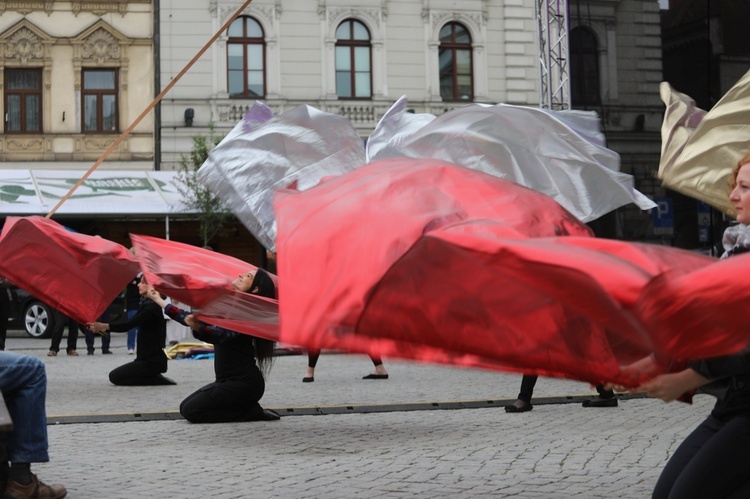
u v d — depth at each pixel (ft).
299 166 40.50
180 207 107.14
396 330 16.49
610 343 15.87
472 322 16.29
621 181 32.68
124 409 42.01
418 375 57.67
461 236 15.40
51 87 120.37
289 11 122.01
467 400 43.68
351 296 16.52
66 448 31.83
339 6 122.72
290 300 17.02
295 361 70.69
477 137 32.76
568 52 80.89
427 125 33.53
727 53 79.25
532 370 16.29
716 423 16.06
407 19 124.57
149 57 121.19
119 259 40.68
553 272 14.30
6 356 22.53
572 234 18.13
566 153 32.55
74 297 42.14
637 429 34.94
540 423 36.83
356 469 27.76
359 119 123.54
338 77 123.54
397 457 29.73
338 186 18.85
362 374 58.75
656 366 15.64
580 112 33.50
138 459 29.68
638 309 13.48
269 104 121.49
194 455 30.37
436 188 18.54
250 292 34.09
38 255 40.96
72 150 120.57
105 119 121.19
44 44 120.06
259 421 38.09
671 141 26.89
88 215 104.99
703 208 75.05
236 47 121.60
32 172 110.32
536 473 26.89
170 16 120.37
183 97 120.37
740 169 16.21
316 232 17.62
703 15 79.15
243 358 37.99
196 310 34.32
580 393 46.60
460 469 27.61
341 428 36.04
